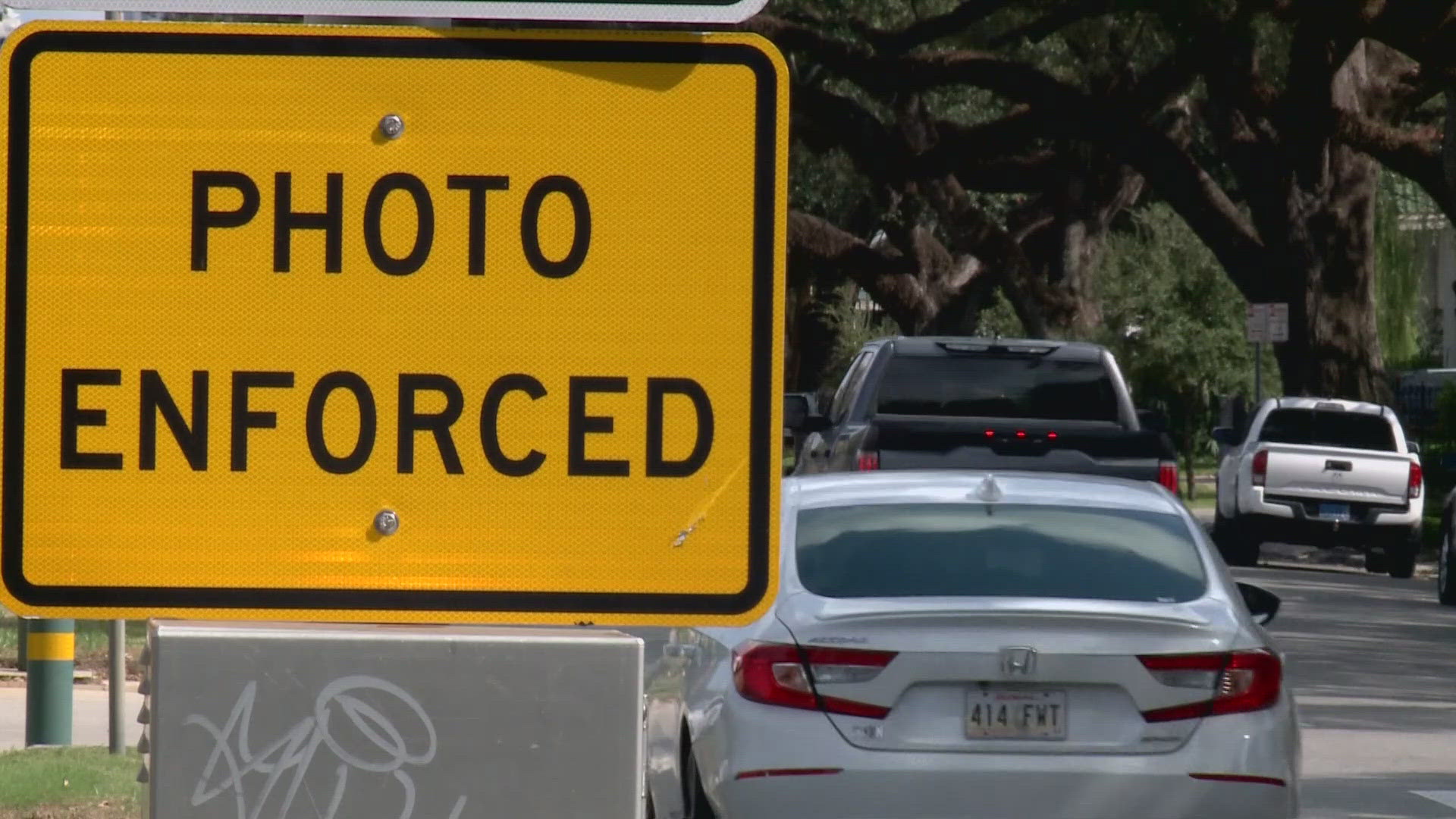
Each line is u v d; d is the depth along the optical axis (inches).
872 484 920.3
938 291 5984.3
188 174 303.6
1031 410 1973.4
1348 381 3959.2
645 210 304.3
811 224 5462.6
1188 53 3806.6
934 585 834.8
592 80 303.7
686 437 305.4
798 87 4379.9
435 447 304.8
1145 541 871.1
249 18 305.0
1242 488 3115.2
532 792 306.7
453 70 303.6
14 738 1223.5
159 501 304.5
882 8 4606.3
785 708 791.1
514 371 304.5
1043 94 4065.0
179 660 302.7
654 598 306.2
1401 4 3097.9
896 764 777.6
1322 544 3100.4
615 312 304.5
